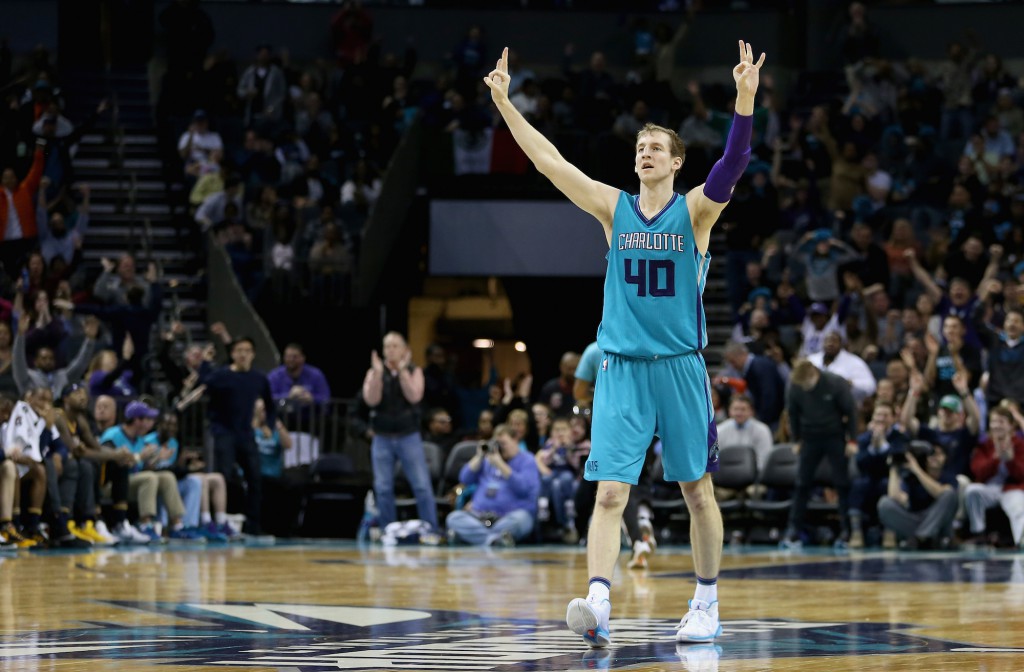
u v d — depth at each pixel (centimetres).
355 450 1433
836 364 1391
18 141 1734
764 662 377
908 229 1748
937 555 1066
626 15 2309
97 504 1159
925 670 356
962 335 1388
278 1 2250
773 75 2264
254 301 1678
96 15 2158
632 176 1903
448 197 1845
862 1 2300
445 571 807
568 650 409
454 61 2214
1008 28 2264
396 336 1232
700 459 445
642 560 889
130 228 1777
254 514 1276
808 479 1212
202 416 1409
